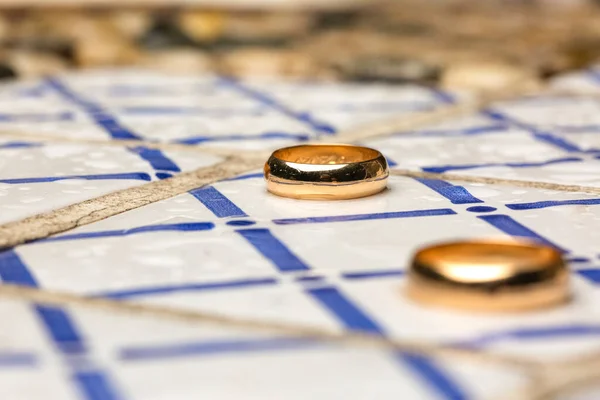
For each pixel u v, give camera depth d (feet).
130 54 2.22
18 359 0.67
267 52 2.23
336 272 0.76
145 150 1.06
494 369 0.65
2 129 1.15
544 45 2.35
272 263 0.78
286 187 0.90
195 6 2.97
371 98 1.34
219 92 1.38
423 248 0.74
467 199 0.90
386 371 0.65
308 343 0.68
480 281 0.71
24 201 0.90
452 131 1.15
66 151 1.05
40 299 0.73
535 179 0.96
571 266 0.77
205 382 0.65
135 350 0.67
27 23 2.78
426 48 2.28
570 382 0.64
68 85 1.42
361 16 3.40
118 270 0.77
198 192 0.92
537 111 1.25
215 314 0.71
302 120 1.21
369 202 0.89
